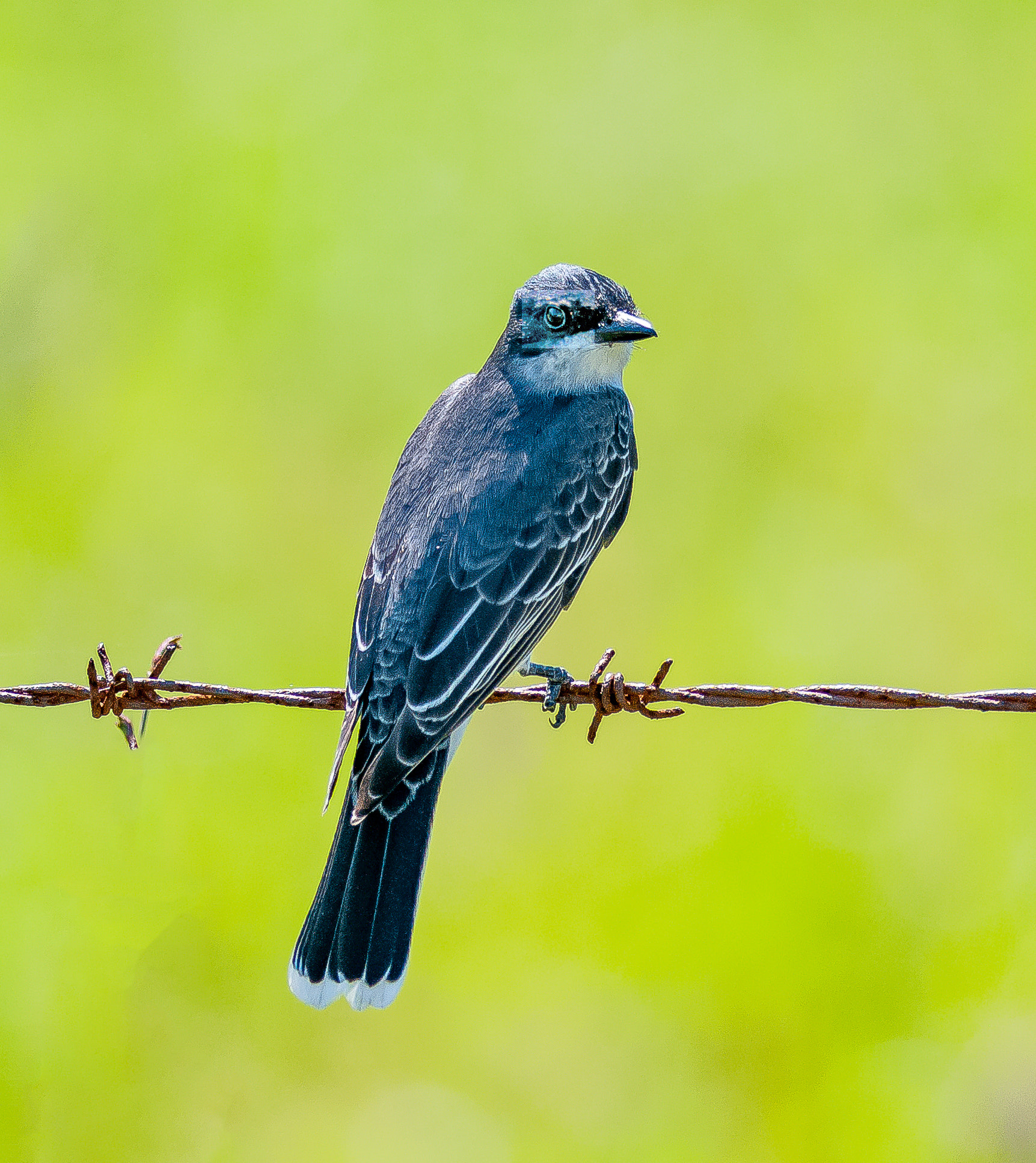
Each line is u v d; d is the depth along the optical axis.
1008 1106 10.44
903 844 11.87
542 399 9.43
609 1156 10.69
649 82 16.80
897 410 14.61
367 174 15.97
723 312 15.32
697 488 14.32
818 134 16.48
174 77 16.48
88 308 14.64
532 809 12.10
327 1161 10.57
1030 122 16.47
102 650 7.93
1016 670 13.25
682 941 11.46
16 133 15.95
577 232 15.89
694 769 12.27
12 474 13.84
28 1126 10.53
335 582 13.74
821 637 13.23
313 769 12.14
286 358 14.87
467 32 17.02
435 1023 11.13
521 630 8.70
